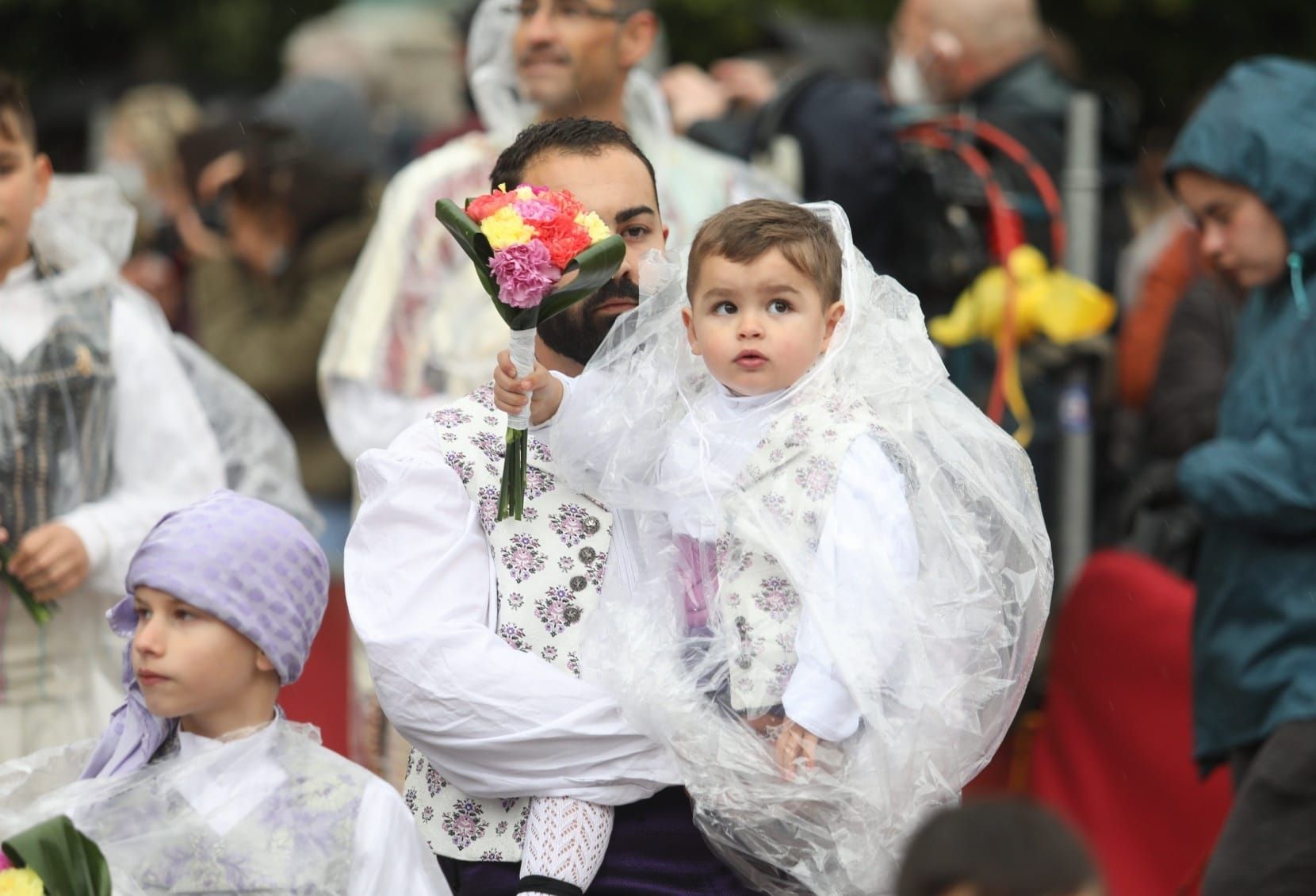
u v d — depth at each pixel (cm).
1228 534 1739
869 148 2222
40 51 3997
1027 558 1231
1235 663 1719
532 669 1208
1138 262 2800
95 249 1686
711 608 1204
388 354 1897
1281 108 1742
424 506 1244
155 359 1680
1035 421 2261
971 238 2278
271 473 1748
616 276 1302
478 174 1934
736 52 3709
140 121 2962
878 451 1202
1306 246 1725
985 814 843
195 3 4041
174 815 1148
